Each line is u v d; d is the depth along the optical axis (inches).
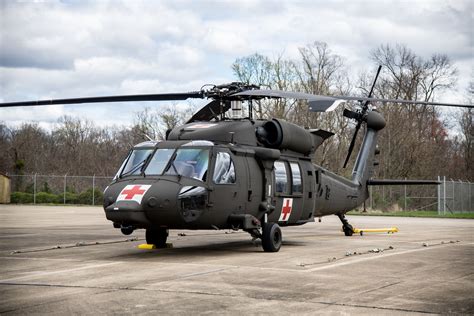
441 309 333.7
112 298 359.9
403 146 2165.4
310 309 331.9
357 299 359.3
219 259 546.0
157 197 529.7
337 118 2081.7
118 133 3154.5
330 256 573.9
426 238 807.1
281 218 663.1
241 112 648.4
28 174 2524.6
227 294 372.8
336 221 1302.9
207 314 319.3
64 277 437.7
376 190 1947.6
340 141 2079.2
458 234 888.9
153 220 536.7
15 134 3024.1
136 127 2556.6
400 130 2174.0
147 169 566.6
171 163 565.3
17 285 404.2
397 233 911.0
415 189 1975.9
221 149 584.4
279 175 655.1
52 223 1127.6
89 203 2121.1
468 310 331.6
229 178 581.9
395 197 1971.0
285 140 652.1
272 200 639.8
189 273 455.8
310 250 633.6
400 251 626.2
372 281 424.2
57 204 2132.1
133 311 325.7
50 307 335.6
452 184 1813.5
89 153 3090.6
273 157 627.2
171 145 584.1
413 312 326.0
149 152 581.9
